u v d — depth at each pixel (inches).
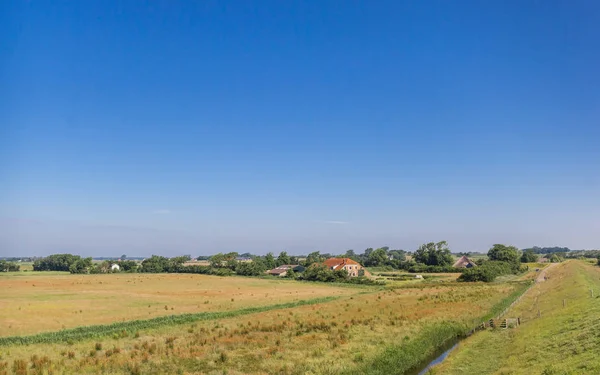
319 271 5064.0
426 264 7283.5
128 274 6432.1
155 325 1808.6
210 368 1110.4
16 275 5979.3
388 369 1117.7
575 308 1509.6
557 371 849.5
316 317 1963.6
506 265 5826.8
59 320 1955.0
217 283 4512.8
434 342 1414.9
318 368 1084.5
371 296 3009.4
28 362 1173.1
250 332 1596.9
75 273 6835.6
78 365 1129.4
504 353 1204.5
